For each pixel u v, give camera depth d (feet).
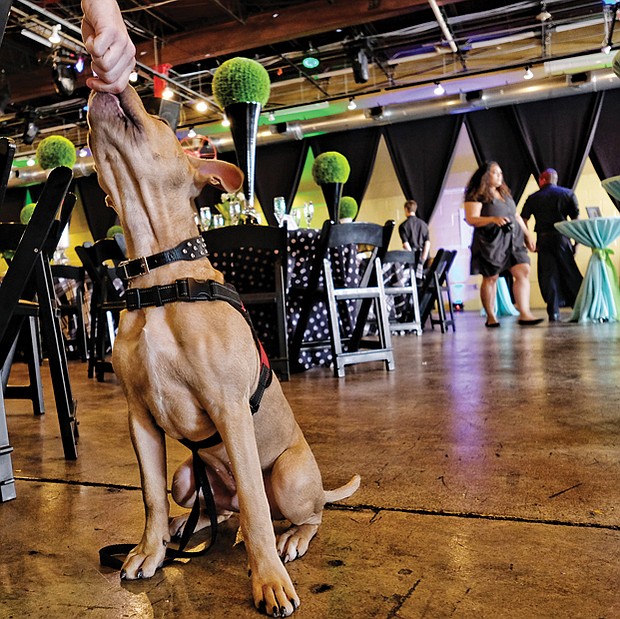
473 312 35.40
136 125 3.70
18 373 16.19
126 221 3.84
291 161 37.65
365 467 5.76
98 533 4.49
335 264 13.32
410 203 28.89
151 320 3.61
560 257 22.75
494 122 33.81
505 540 4.03
